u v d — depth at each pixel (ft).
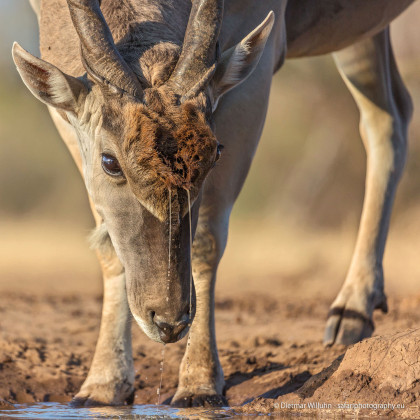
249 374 37.37
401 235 109.29
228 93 34.12
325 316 55.06
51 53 33.68
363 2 41.37
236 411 31.35
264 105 35.60
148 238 27.81
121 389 34.50
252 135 35.29
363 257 44.29
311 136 141.38
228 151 34.42
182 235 27.66
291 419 29.27
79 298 68.80
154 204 26.99
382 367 29.86
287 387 34.09
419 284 75.92
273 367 37.96
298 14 40.29
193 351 34.12
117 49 29.45
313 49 42.78
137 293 28.32
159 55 29.43
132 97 27.63
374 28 43.42
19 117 191.11
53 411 32.58
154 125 26.68
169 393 36.01
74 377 38.01
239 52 29.91
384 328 46.11
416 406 28.14
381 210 45.19
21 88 191.83
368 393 29.53
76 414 31.76
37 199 188.24
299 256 98.63
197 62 28.37
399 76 48.34
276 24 36.52
